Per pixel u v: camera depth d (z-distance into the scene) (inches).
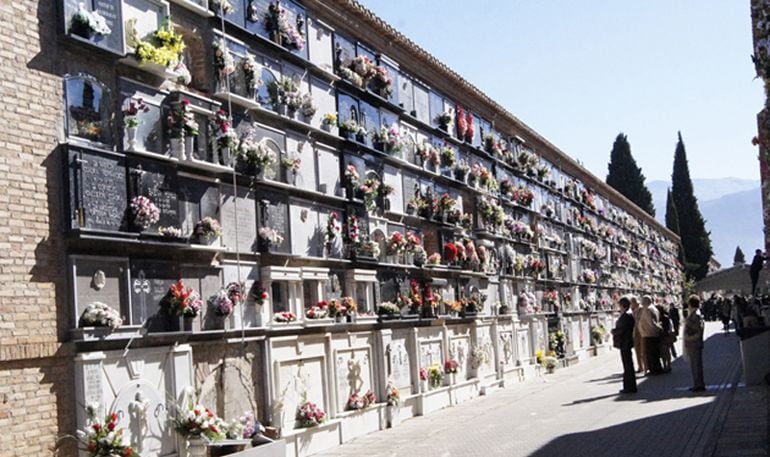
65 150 460.8
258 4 665.6
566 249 1665.8
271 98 674.2
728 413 673.0
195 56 596.7
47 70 460.4
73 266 460.8
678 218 3809.1
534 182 1481.3
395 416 840.9
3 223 427.5
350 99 816.9
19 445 421.4
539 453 573.0
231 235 606.5
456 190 1109.7
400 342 888.9
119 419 477.4
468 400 1030.4
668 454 526.0
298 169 700.7
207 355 573.9
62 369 450.6
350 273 780.0
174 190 538.6
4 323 422.3
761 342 850.8
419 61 1004.6
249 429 584.7
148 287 515.5
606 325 1945.1
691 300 855.1
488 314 1165.7
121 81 508.1
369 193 810.2
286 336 663.8
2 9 439.5
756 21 625.3
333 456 664.4
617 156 3476.9
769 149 698.2
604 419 713.6
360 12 830.5
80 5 478.3
